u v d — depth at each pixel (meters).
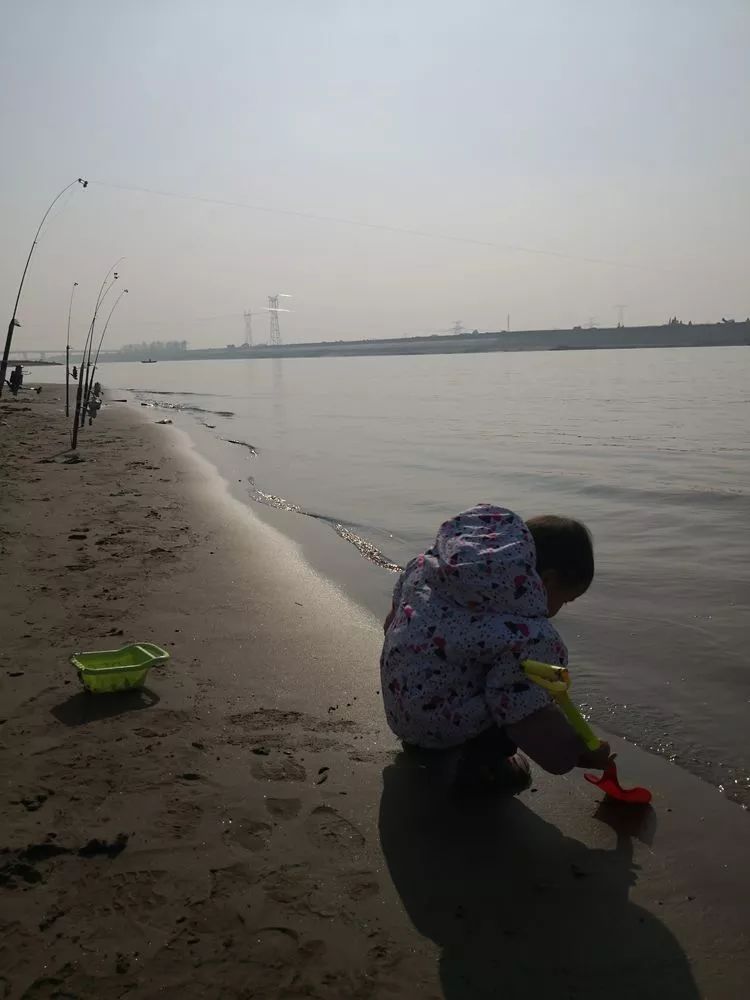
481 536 2.56
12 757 2.65
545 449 11.45
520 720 2.43
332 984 1.76
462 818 2.41
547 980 1.78
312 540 6.02
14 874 2.07
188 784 2.52
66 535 5.76
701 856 2.25
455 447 11.84
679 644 3.91
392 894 2.05
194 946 1.85
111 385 39.38
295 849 2.22
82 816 2.33
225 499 7.68
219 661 3.53
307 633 3.91
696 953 1.87
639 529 6.39
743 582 4.88
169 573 4.89
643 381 31.22
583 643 3.96
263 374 54.44
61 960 1.80
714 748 2.91
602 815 2.46
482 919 1.97
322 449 11.88
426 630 2.57
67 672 3.34
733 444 11.76
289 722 2.96
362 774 2.62
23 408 19.81
